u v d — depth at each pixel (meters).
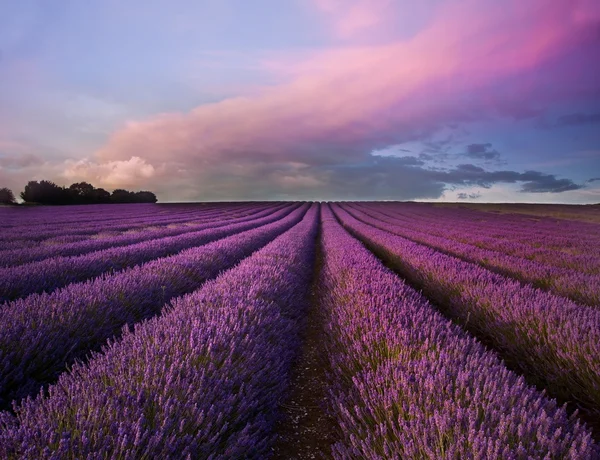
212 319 3.43
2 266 6.90
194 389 2.20
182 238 12.36
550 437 1.81
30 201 61.56
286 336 4.20
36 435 1.64
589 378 3.09
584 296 5.65
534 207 59.66
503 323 4.44
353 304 4.66
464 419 1.93
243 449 1.99
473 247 12.56
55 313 3.60
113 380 2.24
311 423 2.90
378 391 2.49
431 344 2.98
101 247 10.58
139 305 4.67
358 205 69.75
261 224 24.36
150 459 1.65
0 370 2.67
